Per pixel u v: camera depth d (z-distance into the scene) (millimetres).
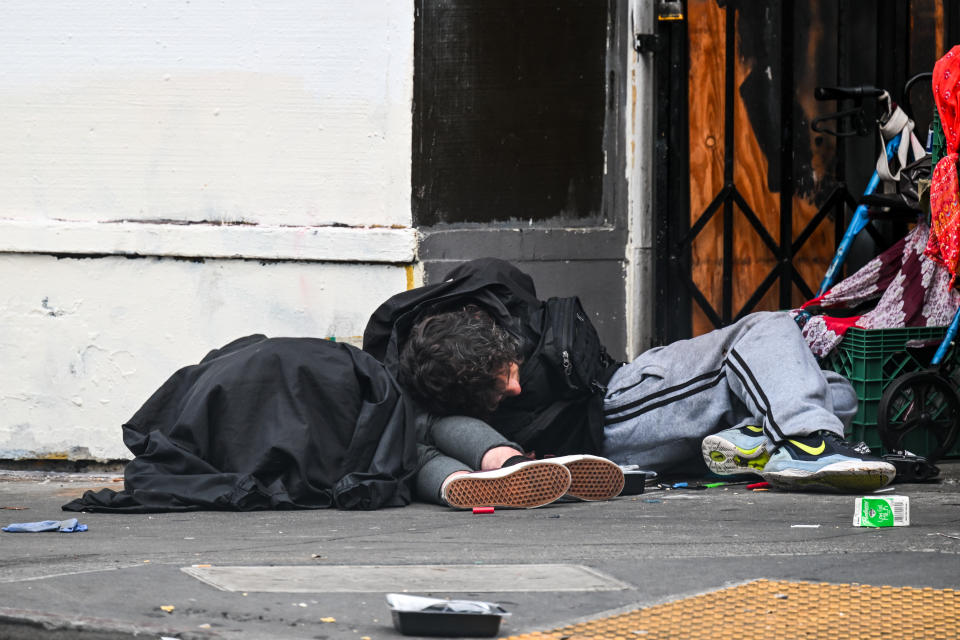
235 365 14977
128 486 14695
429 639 7473
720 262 21109
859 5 21250
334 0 20047
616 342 20547
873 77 21266
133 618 7734
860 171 21266
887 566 9648
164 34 20062
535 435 16281
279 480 14688
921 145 20719
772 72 21094
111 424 20188
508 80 20328
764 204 21188
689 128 21000
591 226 20516
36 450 20219
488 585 8961
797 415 15281
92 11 20047
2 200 20188
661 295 20688
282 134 20172
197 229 19984
